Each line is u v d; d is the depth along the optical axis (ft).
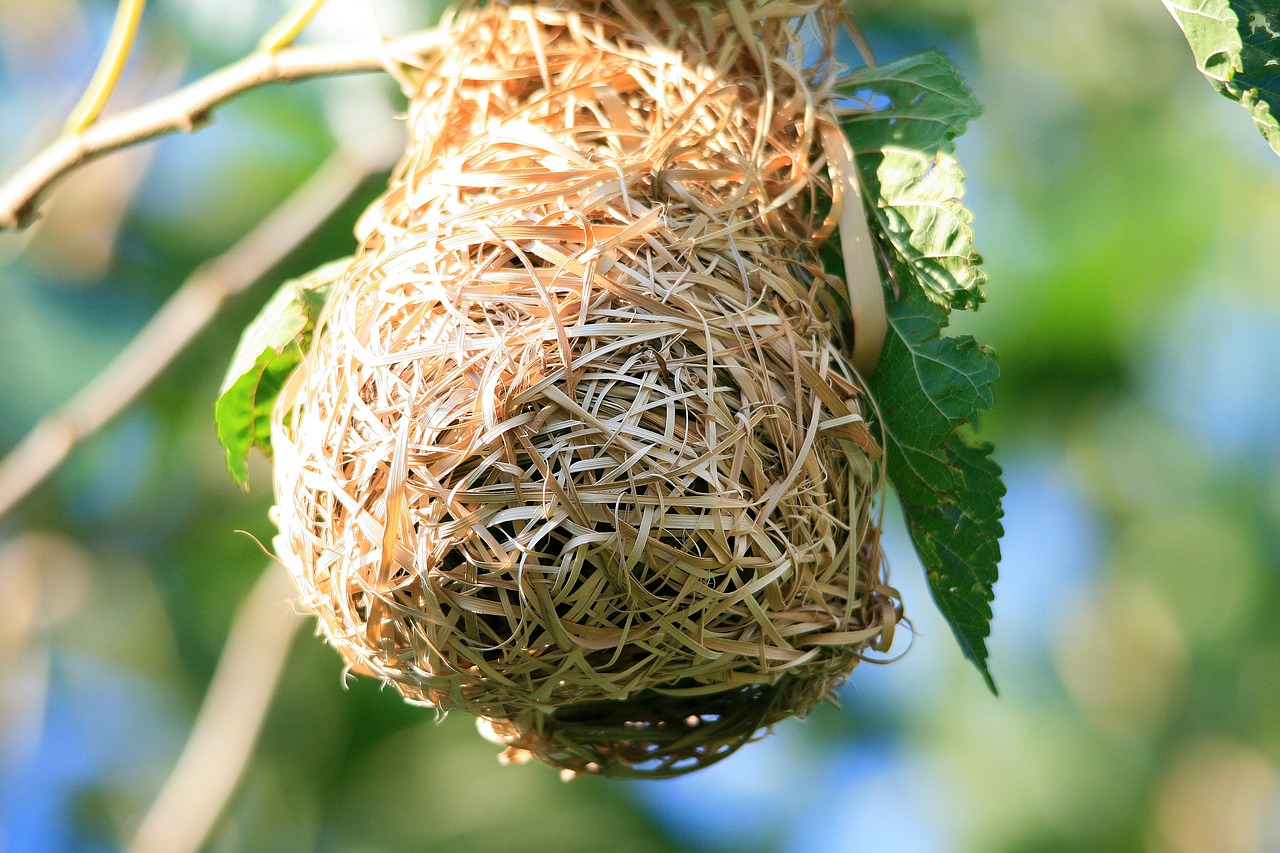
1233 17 2.85
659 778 2.93
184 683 4.79
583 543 2.75
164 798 3.75
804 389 2.81
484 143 2.86
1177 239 4.32
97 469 4.62
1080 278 4.19
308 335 2.95
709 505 2.76
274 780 4.52
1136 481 4.68
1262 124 2.86
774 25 2.92
